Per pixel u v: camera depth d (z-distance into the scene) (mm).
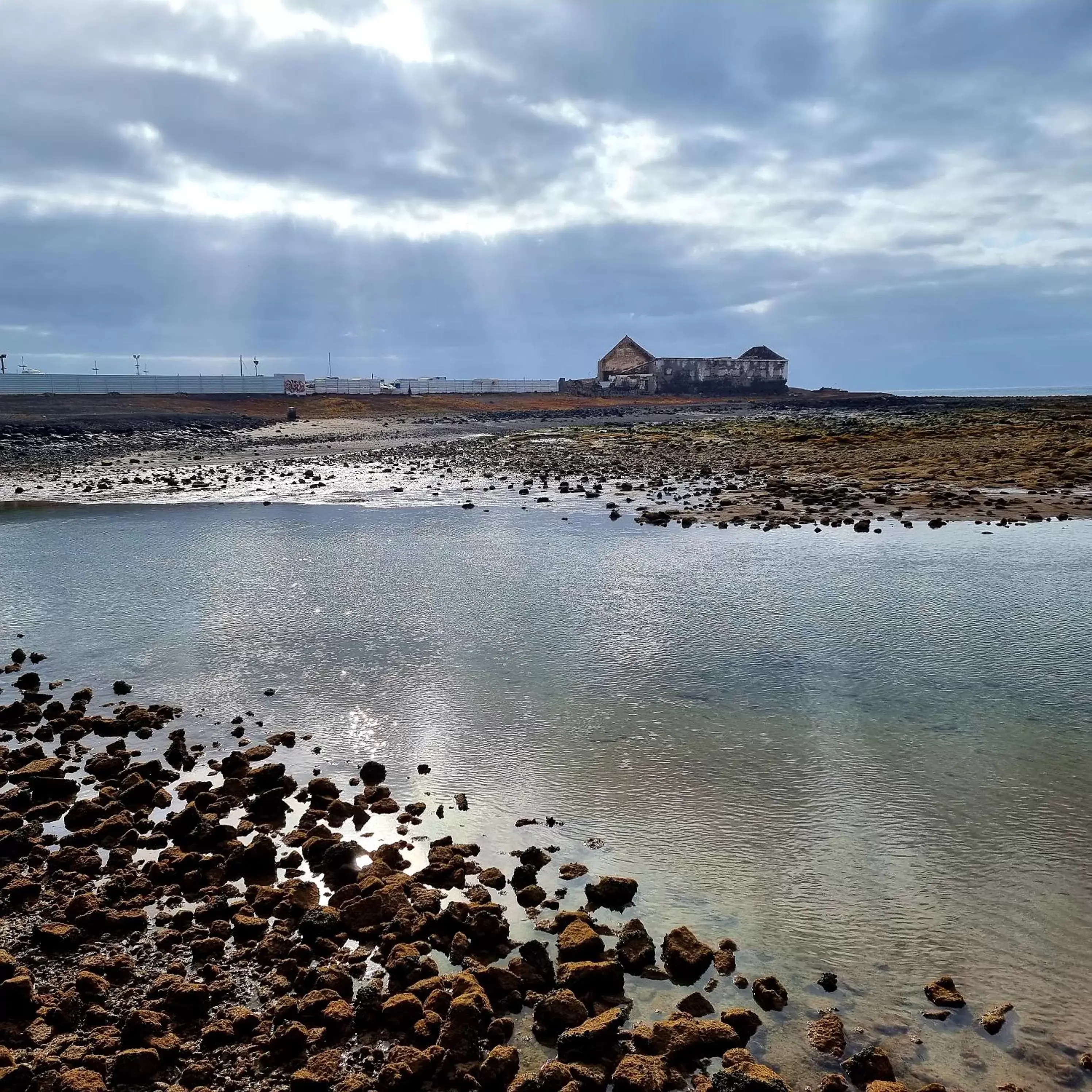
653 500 27359
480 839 6871
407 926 5703
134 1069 4586
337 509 26672
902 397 151500
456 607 14125
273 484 32969
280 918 5941
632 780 7824
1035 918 5770
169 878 6445
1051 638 12062
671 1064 4625
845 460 36938
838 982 5203
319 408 83250
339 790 7750
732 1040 4715
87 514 25812
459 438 56188
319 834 6906
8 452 43344
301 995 5184
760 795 7520
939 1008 4980
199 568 17609
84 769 8289
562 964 5289
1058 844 6684
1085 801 7355
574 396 124062
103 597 15086
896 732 8859
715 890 6141
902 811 7219
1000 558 17625
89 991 5176
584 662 11203
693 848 6691
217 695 10188
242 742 8836
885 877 6262
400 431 63031
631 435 54719
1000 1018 4852
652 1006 5062
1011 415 66500
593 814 7234
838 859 6512
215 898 6137
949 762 8141
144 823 7277
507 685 10367
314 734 8984
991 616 13211
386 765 8211
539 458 42156
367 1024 4914
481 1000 4969
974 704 9625
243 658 11586
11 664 11492
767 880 6254
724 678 10531
